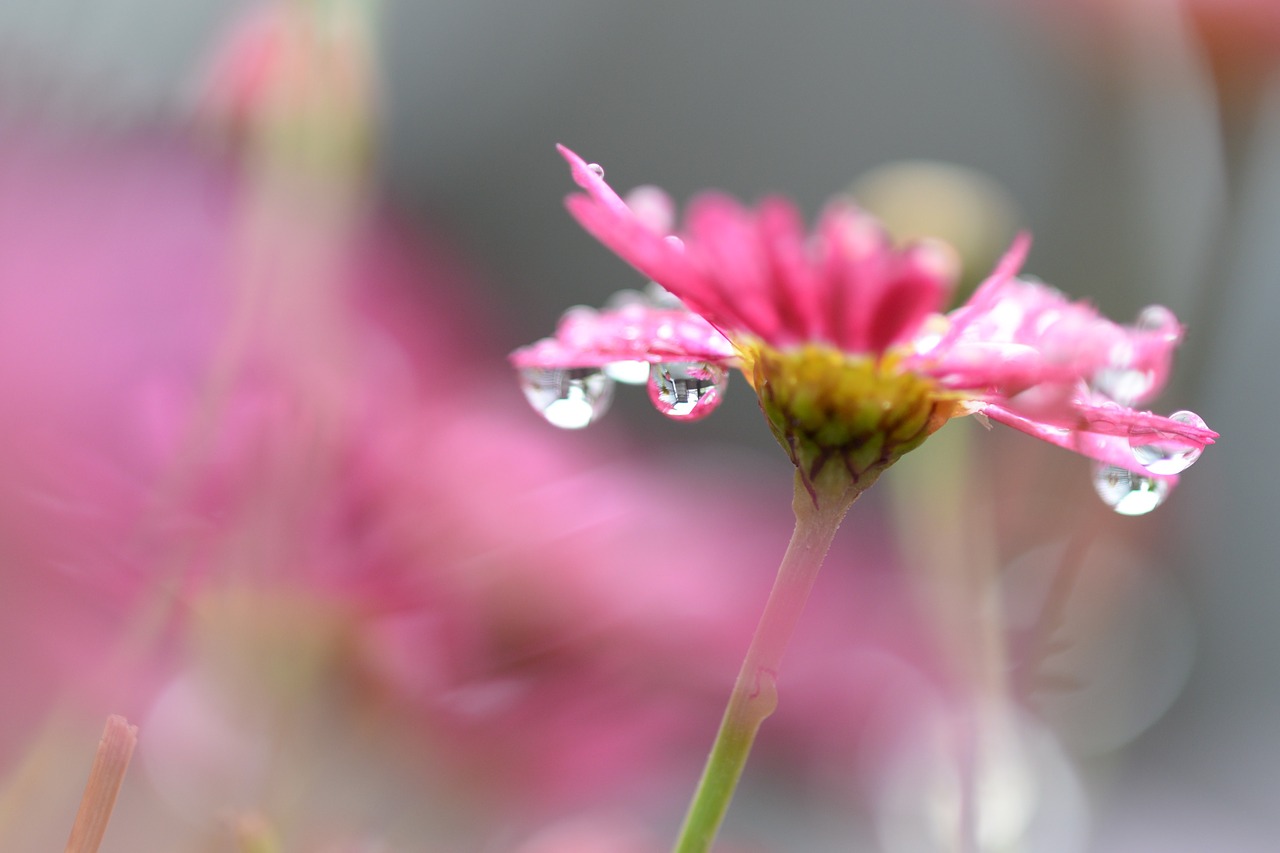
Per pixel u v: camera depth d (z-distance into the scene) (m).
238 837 0.23
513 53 0.64
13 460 0.23
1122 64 0.34
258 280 0.25
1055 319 0.23
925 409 0.22
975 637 0.27
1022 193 0.56
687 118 0.66
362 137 0.25
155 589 0.24
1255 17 0.27
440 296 0.28
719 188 0.66
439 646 0.24
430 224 0.29
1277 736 0.50
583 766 0.25
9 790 0.23
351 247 0.27
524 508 0.25
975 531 0.28
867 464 0.22
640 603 0.25
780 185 0.65
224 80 0.25
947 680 0.27
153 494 0.24
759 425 0.51
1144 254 0.33
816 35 0.65
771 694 0.21
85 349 0.24
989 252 0.27
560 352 0.23
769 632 0.22
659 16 0.64
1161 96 0.33
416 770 0.24
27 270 0.24
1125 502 0.24
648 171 0.65
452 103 0.62
